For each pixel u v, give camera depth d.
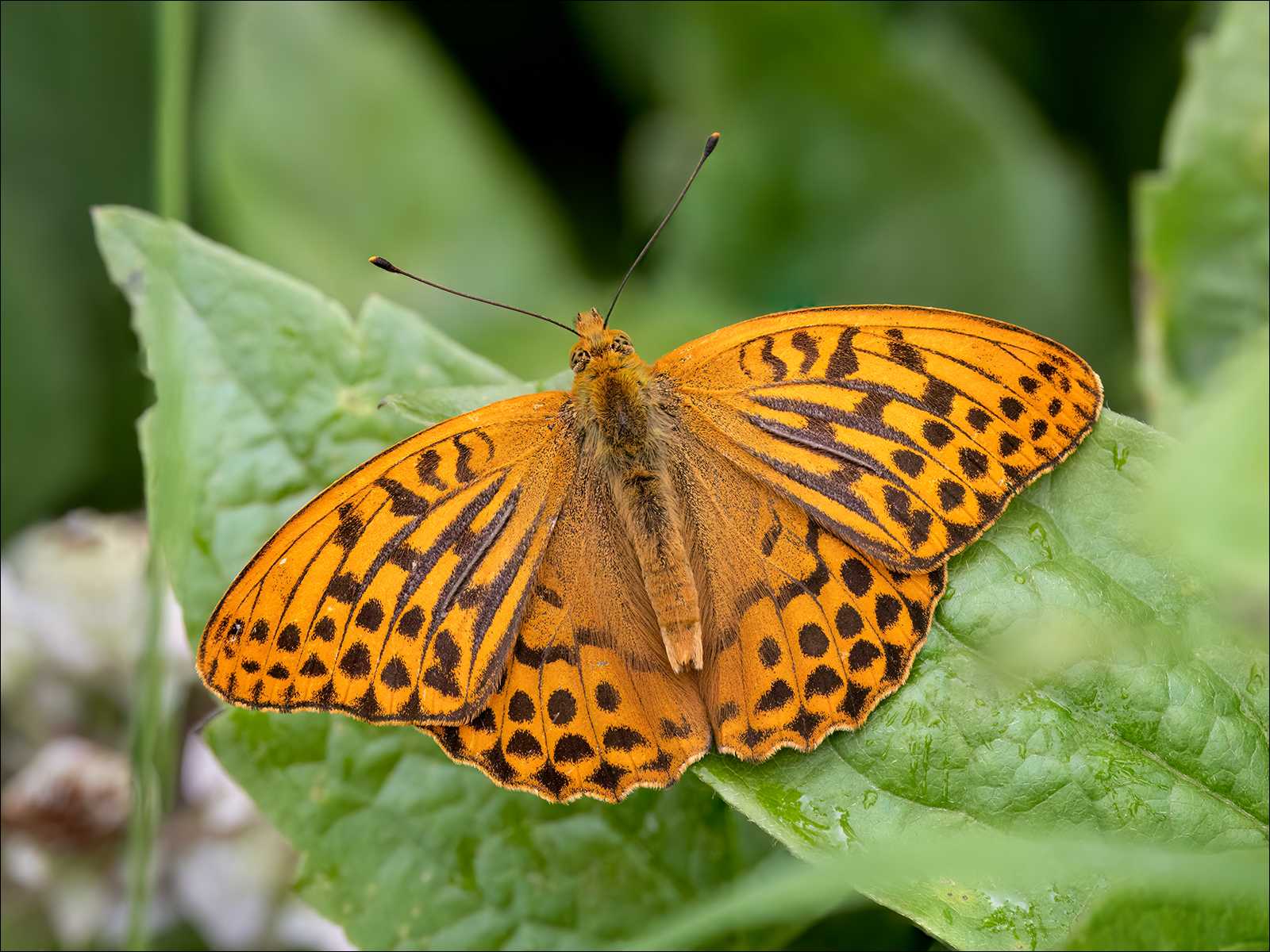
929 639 0.37
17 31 0.43
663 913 0.38
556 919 0.38
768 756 0.37
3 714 0.40
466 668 0.37
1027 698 0.36
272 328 0.38
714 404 0.38
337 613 0.37
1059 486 0.37
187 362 0.38
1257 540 0.28
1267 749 0.36
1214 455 0.28
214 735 0.38
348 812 0.38
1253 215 0.40
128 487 0.43
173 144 0.39
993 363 0.37
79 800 0.40
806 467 0.37
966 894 0.36
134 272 0.38
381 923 0.38
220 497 0.38
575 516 0.37
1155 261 0.40
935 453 0.37
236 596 0.36
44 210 0.43
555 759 0.37
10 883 0.40
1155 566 0.36
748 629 0.37
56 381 0.43
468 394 0.38
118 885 0.40
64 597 0.40
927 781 0.36
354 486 0.37
